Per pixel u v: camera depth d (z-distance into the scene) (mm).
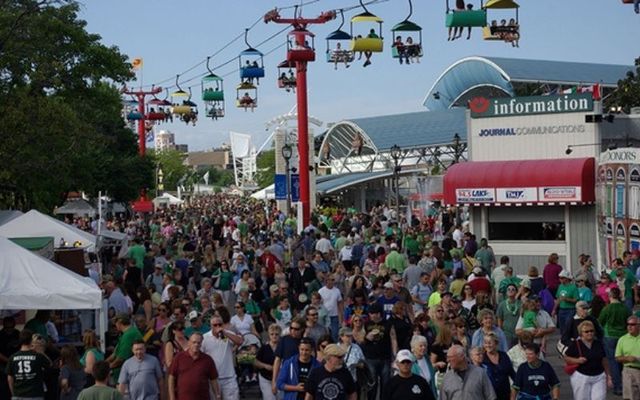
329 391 15078
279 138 92500
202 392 16703
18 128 38938
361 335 19734
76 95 49781
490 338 16578
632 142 49906
